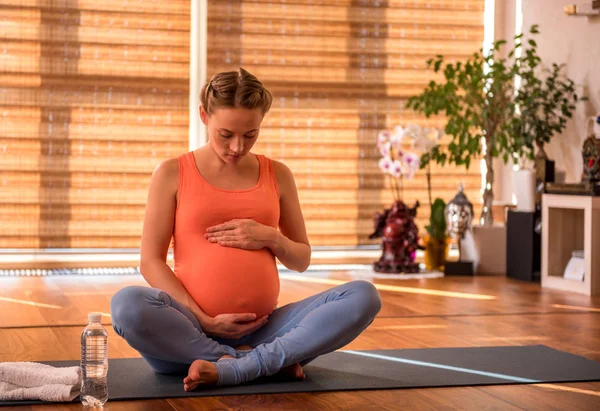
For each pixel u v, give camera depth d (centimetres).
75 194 611
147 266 265
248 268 265
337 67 655
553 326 388
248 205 268
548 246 537
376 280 566
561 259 540
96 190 614
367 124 661
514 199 681
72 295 480
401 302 462
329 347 261
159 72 620
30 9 596
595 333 370
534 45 593
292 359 260
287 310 273
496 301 469
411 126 596
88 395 237
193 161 272
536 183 569
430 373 283
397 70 665
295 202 285
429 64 611
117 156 616
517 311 433
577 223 542
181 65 623
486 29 683
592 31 579
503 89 598
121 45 612
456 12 673
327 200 656
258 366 257
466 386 267
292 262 274
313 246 655
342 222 659
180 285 263
